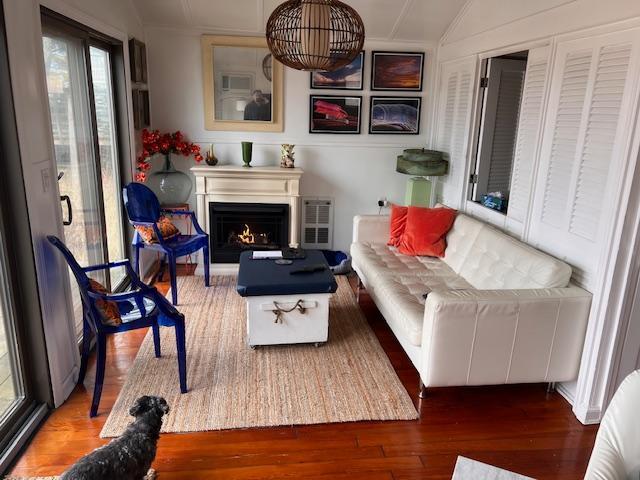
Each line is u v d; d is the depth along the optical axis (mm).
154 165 4430
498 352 2355
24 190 2047
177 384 2582
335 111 4457
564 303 2330
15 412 2139
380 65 4398
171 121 4328
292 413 2359
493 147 3775
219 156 4445
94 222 3168
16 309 2137
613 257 2205
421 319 2537
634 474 1382
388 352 3018
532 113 2949
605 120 2299
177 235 3812
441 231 3666
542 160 2846
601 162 2326
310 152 4535
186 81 4258
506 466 2064
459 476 1986
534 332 2352
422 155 4082
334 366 2799
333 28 2449
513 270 2740
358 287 3863
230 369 2738
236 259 4312
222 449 2111
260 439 2184
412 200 4379
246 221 4254
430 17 3980
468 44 3814
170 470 1979
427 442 2201
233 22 4059
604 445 1435
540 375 2438
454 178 4094
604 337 2291
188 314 3469
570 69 2568
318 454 2102
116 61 3518
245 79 4289
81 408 2365
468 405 2500
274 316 2883
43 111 2213
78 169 2922
